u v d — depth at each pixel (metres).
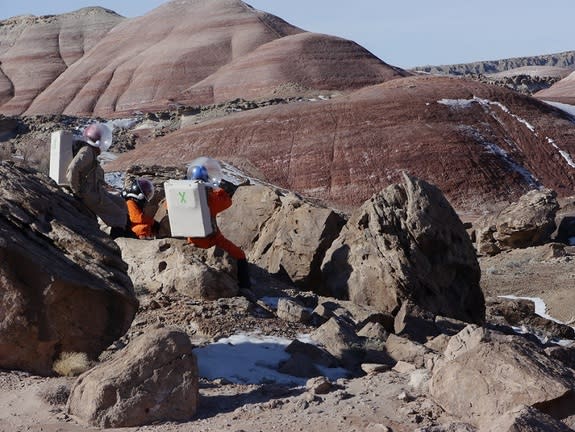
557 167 80.69
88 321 8.81
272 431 6.43
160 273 11.86
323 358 9.17
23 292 8.53
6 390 7.90
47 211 9.29
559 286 27.55
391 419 6.54
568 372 6.51
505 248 38.88
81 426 6.83
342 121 83.06
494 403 6.32
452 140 80.31
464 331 7.48
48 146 32.47
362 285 14.15
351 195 76.00
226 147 81.75
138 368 6.97
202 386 8.06
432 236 14.18
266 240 15.88
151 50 173.38
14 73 187.75
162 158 81.06
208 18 180.50
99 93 164.12
